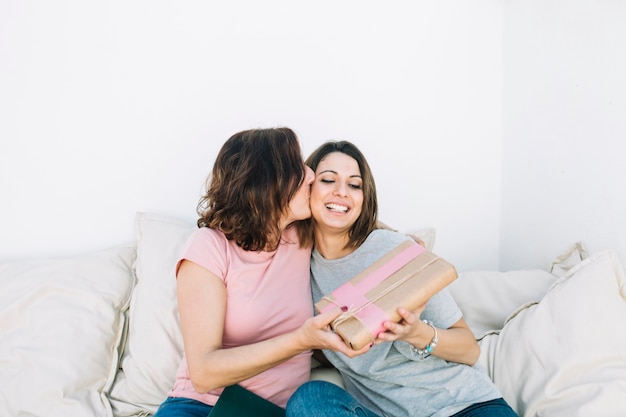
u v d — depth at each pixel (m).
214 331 0.96
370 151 1.79
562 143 1.56
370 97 1.76
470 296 1.48
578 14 1.44
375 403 1.06
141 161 1.64
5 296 1.34
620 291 1.17
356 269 1.11
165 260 1.42
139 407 1.23
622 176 1.33
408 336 0.90
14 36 1.50
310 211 1.11
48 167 1.58
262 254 1.08
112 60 1.58
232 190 1.06
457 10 1.77
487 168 1.89
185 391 1.03
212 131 1.68
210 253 1.02
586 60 1.43
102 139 1.60
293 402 0.89
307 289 1.16
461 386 1.00
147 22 1.58
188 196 1.69
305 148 1.75
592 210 1.45
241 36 1.65
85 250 1.64
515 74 1.77
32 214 1.59
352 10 1.70
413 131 1.81
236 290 1.03
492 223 1.94
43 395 1.17
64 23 1.53
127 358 1.33
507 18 1.79
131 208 1.66
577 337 1.10
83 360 1.25
